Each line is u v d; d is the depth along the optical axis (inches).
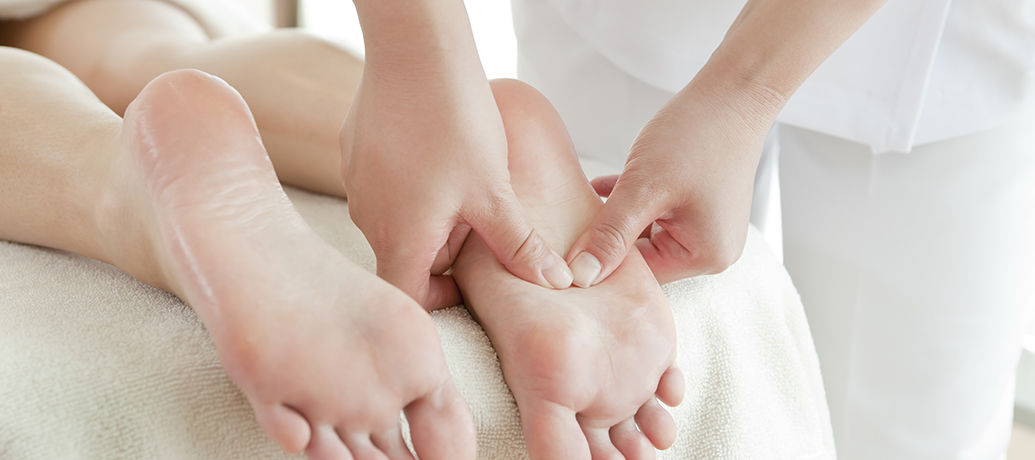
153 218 25.6
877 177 35.8
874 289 37.2
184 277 24.9
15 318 26.5
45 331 26.0
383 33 26.0
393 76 26.5
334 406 24.1
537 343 26.2
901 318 37.1
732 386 30.8
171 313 27.2
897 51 33.4
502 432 27.4
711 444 30.3
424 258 27.9
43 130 29.0
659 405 27.8
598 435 27.0
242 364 23.9
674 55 36.7
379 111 26.9
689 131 29.0
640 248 31.1
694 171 28.7
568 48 41.1
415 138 26.8
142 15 40.2
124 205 26.5
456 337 28.4
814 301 39.6
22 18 41.4
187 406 25.4
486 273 28.6
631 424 27.6
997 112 33.4
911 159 35.1
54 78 31.1
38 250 30.3
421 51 26.1
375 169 27.4
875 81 34.0
